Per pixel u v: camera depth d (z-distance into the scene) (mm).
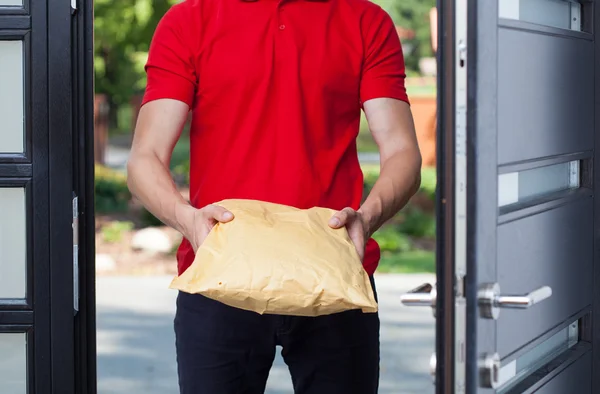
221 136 2600
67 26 2971
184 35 2604
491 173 2111
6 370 3057
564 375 2656
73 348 3049
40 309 3025
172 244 12133
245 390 2652
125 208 13555
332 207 2633
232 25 2600
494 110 2123
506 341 2230
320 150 2627
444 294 1999
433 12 13422
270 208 2350
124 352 7145
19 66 2990
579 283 2756
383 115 2664
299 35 2607
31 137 2982
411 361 6789
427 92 14719
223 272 2148
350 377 2648
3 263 3037
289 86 2580
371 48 2672
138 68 14273
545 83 2471
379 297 9266
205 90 2605
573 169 2822
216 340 2580
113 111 16797
